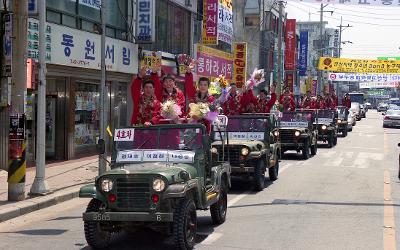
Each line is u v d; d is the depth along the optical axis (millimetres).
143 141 8422
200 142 8305
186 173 7480
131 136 8469
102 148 8367
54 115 17750
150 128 8500
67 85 17672
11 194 11070
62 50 16406
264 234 8578
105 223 7547
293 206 11062
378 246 7832
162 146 8344
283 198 12086
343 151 24812
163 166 7797
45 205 11234
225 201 9656
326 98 33250
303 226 9156
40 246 7977
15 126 11008
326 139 26422
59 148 17875
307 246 7809
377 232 8727
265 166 13703
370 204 11297
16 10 11078
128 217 7164
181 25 27594
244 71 32688
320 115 27672
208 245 7867
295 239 8234
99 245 7715
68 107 17719
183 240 7262
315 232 8711
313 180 15117
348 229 8938
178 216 7266
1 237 8594
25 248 7855
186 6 27547
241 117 14648
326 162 20078
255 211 10555
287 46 50875
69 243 8172
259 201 11719
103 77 14211
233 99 16719
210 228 9031
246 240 8188
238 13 48438
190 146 8281
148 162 8141
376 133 38312
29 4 13828
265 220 9672
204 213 10469
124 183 7305
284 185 14180
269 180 15125
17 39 11055
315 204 11289
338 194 12648
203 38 27750
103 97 14219
